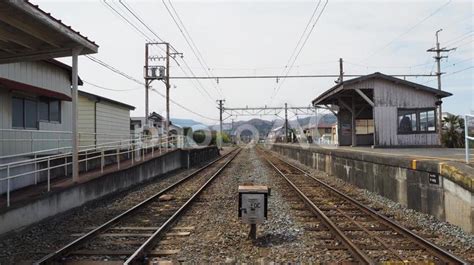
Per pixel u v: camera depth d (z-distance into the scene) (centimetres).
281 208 1152
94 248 741
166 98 3216
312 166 2891
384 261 646
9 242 788
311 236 819
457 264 617
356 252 666
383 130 2441
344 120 3130
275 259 663
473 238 786
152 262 651
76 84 1141
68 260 668
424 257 670
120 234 848
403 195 1198
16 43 1038
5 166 858
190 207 1193
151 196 1412
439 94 2444
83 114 2267
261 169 2709
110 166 1697
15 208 835
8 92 1343
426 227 909
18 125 1415
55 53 1121
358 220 992
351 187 1714
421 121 2462
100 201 1303
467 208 846
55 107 1680
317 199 1348
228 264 642
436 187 988
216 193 1511
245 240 785
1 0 780
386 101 2453
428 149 2180
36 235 852
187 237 821
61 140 1587
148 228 901
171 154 2605
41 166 1260
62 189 1043
